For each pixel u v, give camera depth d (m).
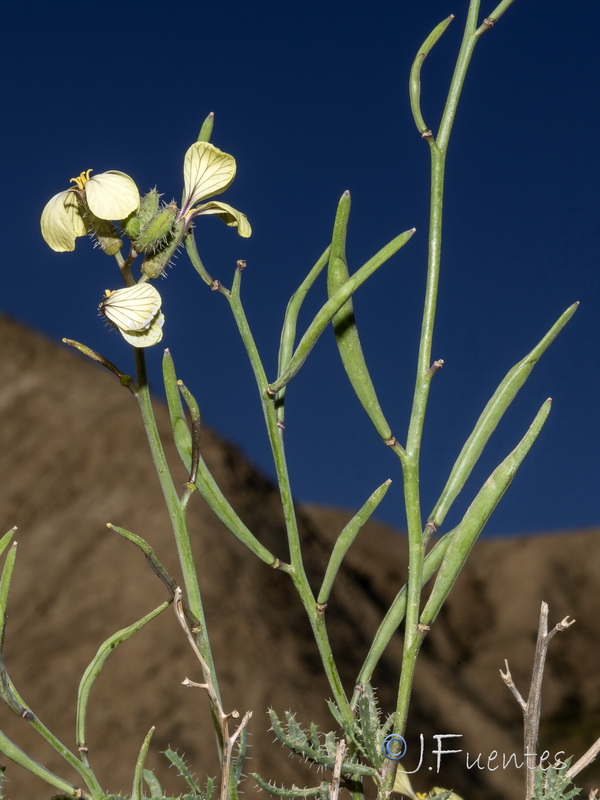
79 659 5.95
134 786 0.75
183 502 0.81
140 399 0.83
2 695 0.71
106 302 0.83
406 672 0.82
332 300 0.85
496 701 8.54
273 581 6.98
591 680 9.34
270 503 8.09
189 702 5.42
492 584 11.44
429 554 0.89
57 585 6.86
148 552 0.76
